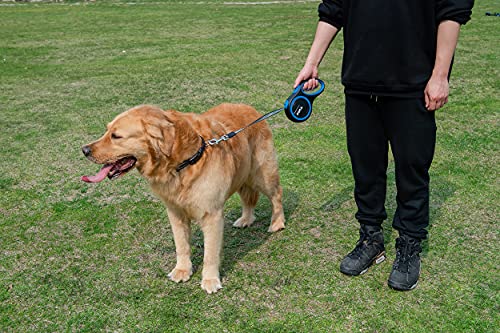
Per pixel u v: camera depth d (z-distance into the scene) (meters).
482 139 5.86
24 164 5.54
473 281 3.35
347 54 3.07
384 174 3.39
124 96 8.03
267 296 3.28
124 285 3.44
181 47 11.97
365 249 3.49
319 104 7.32
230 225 4.27
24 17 18.66
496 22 13.86
